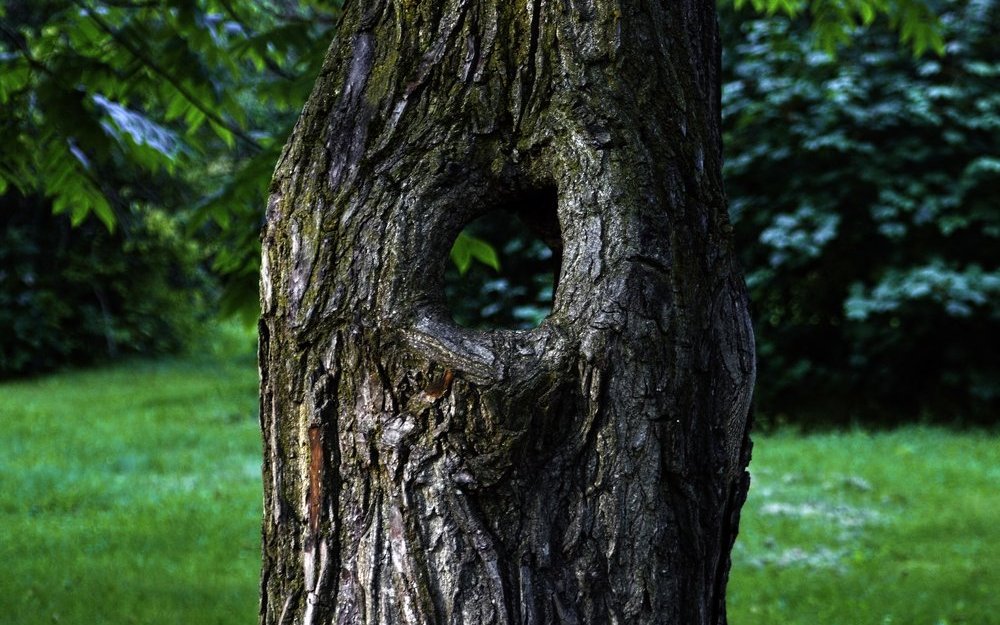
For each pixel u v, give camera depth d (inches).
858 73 432.5
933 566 247.8
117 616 200.4
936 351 459.5
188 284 821.2
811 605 216.1
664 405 83.2
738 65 465.1
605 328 82.3
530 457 82.3
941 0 434.0
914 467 362.9
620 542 82.0
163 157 165.8
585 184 84.7
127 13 179.8
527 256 499.5
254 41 168.7
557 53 86.8
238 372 723.4
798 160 455.2
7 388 630.5
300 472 88.0
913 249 447.8
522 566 81.6
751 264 477.1
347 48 91.4
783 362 476.1
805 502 313.4
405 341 84.0
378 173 87.5
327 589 86.0
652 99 87.0
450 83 88.4
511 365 81.9
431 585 81.9
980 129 433.7
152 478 352.8
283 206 90.4
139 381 662.5
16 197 701.3
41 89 151.3
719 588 90.6
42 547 255.4
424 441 82.4
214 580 229.9
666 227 85.0
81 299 762.8
